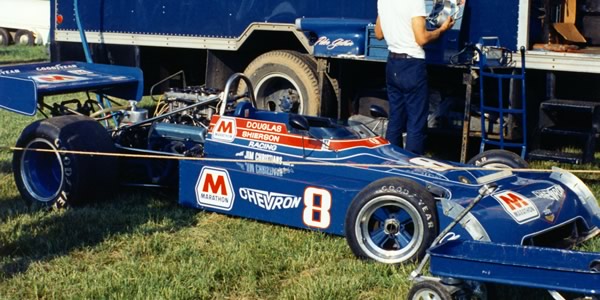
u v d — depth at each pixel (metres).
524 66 7.80
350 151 6.29
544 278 4.09
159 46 10.83
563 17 9.18
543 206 5.68
